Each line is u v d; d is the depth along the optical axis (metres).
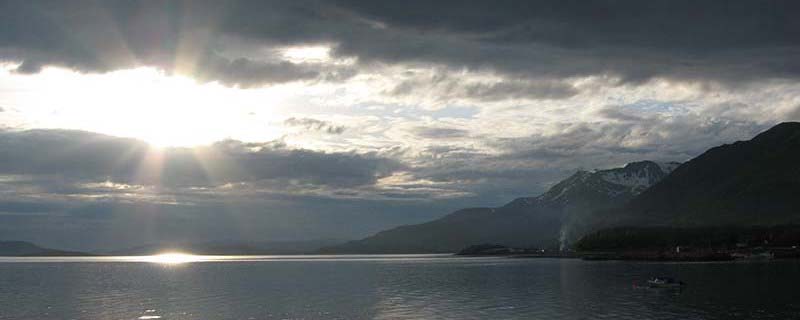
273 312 117.88
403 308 121.69
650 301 126.31
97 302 136.12
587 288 158.00
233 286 184.00
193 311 119.94
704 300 125.62
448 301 132.50
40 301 138.75
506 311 114.94
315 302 134.12
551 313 111.62
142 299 142.38
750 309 112.06
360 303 131.12
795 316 104.12
